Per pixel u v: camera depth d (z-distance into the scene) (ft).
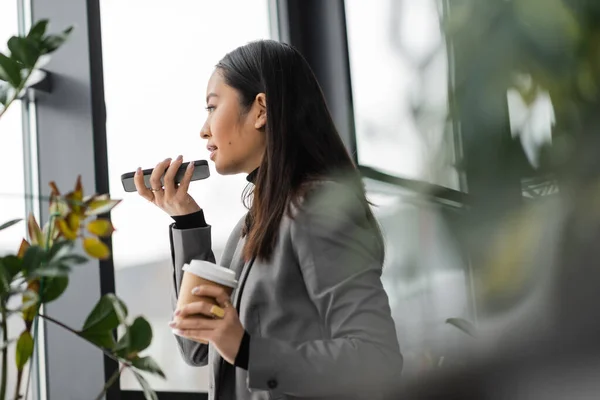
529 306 0.64
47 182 6.47
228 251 4.97
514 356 0.64
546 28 0.64
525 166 0.65
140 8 7.38
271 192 4.39
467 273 0.68
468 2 0.67
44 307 6.28
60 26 6.64
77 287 6.23
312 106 4.73
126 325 2.80
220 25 8.34
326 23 9.68
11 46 3.18
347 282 3.77
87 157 6.39
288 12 9.53
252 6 9.02
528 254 0.64
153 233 6.97
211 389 4.44
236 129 4.91
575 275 0.62
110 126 6.86
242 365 3.80
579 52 0.65
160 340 6.89
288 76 4.75
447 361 0.69
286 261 4.16
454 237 0.67
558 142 0.65
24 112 6.55
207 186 7.63
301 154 4.53
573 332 0.62
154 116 7.29
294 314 4.14
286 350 3.79
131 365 2.88
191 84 7.75
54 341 6.22
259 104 4.87
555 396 0.62
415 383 0.72
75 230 2.88
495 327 0.65
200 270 3.89
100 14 6.77
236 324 3.82
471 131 0.67
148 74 7.32
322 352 3.74
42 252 2.85
